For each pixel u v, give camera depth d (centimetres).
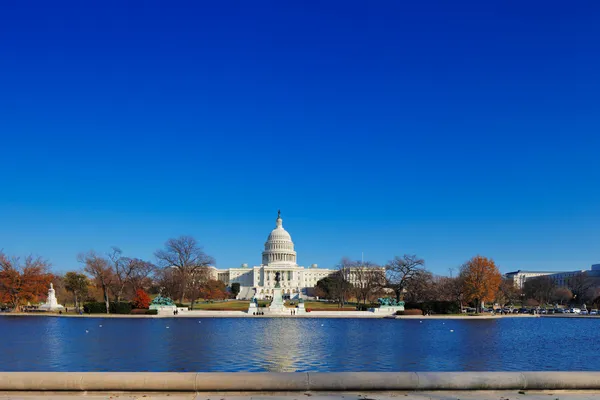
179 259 15175
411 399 2078
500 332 8869
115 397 2092
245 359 5050
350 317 12962
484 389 2202
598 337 8044
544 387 2198
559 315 15712
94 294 17000
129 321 10781
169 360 4978
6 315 12475
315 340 6925
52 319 11306
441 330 9012
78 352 5550
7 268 13600
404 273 16088
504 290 19662
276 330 8606
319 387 2159
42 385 2109
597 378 2203
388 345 6419
